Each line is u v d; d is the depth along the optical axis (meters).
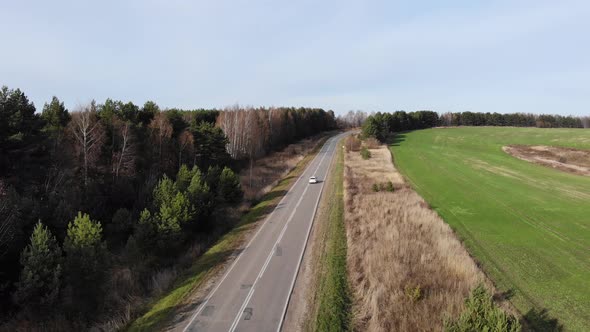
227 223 37.19
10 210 23.97
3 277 22.36
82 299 22.23
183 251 30.89
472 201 39.84
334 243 28.06
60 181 33.25
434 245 25.59
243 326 17.78
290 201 43.75
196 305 20.19
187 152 54.62
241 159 77.06
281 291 21.25
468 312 13.03
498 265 22.88
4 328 19.70
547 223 31.19
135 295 23.11
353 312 18.38
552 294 19.02
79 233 23.16
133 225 32.06
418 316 16.77
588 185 46.28
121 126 43.69
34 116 32.84
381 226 30.53
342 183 51.56
